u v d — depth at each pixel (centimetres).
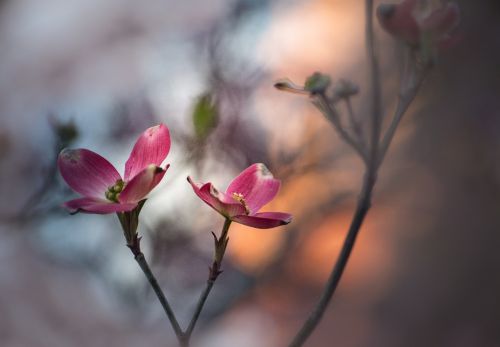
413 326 195
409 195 210
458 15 104
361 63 194
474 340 192
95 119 165
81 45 193
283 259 165
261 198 104
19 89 187
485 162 206
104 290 166
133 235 98
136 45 182
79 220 155
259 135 148
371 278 209
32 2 216
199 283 152
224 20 167
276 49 175
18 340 159
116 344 152
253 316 178
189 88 156
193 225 145
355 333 193
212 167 142
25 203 146
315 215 160
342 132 104
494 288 197
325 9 203
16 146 167
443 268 204
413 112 192
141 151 103
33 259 165
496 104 201
